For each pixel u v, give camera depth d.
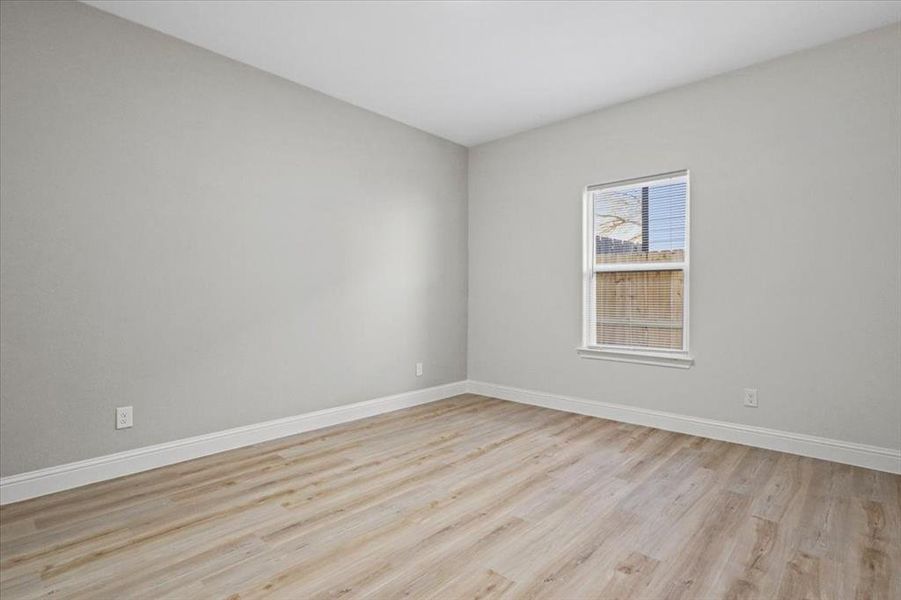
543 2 2.56
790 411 3.12
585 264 4.18
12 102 2.37
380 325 4.19
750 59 3.18
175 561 1.85
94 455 2.63
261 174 3.36
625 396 3.91
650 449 3.20
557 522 2.18
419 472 2.80
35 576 1.75
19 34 2.38
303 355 3.62
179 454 2.95
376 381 4.16
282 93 3.48
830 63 2.96
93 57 2.62
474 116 4.21
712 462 2.95
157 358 2.88
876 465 2.80
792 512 2.26
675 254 3.69
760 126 3.22
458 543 1.99
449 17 2.71
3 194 2.34
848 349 2.91
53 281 2.49
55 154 2.50
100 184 2.65
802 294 3.07
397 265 4.33
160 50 2.87
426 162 4.60
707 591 1.67
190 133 3.01
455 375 4.93
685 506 2.34
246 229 3.28
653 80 3.49
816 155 3.01
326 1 2.56
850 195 2.89
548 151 4.41
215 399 3.13
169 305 2.92
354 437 3.48
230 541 2.01
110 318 2.69
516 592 1.66
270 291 3.42
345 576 1.76
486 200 4.90
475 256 4.99
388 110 4.09
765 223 3.20
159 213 2.88
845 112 2.91
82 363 2.59
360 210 4.02
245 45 3.03
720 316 3.40
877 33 2.80
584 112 4.12
